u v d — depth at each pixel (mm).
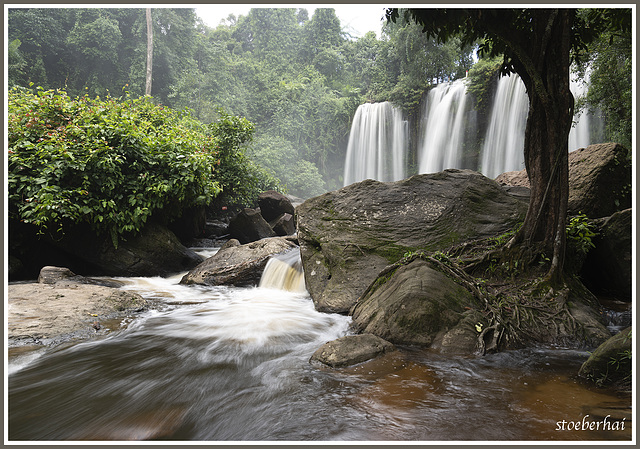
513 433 2141
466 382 2904
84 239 7355
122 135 7547
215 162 9227
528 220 4945
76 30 24406
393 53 33031
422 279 4172
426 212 6234
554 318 4086
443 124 24594
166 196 7965
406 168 27688
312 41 42656
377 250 5820
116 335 4074
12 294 4715
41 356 3428
